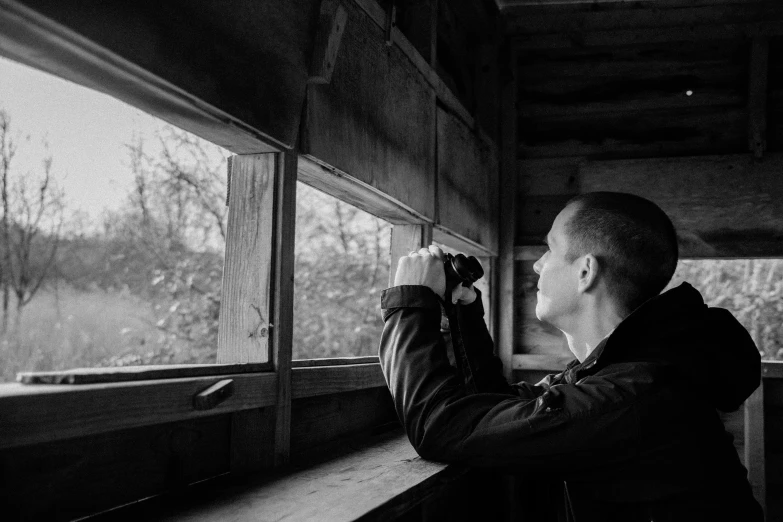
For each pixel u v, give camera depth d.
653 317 1.32
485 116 3.71
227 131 1.33
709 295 6.90
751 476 3.03
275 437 1.44
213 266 5.36
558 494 1.48
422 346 1.42
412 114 2.30
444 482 1.41
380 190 2.00
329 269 6.28
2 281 4.05
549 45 3.82
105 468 1.06
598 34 3.77
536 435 1.25
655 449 1.23
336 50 1.59
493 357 1.73
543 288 1.52
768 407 3.13
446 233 2.80
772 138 3.62
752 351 1.35
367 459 1.56
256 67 1.32
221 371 1.29
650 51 3.78
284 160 1.50
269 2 1.33
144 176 5.05
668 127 3.76
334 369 1.72
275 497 1.17
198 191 5.35
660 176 3.65
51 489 0.97
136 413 1.03
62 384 0.95
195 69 1.14
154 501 1.13
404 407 1.39
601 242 1.44
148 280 5.14
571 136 3.86
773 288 6.64
